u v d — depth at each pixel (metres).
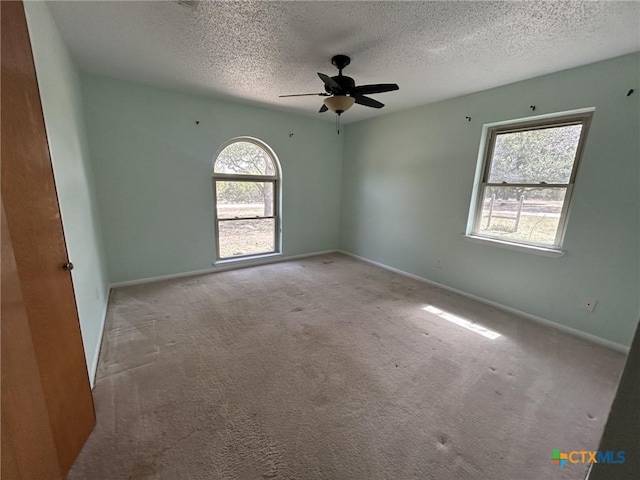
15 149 1.00
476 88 3.03
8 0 1.00
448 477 1.26
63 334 1.24
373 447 1.40
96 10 1.78
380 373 1.96
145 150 3.35
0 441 0.76
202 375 1.89
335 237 5.51
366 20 1.84
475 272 3.36
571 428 1.54
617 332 2.36
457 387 1.84
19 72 1.05
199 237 3.95
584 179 2.45
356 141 4.88
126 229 3.38
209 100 3.67
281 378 1.88
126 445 1.37
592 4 1.61
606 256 2.38
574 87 2.44
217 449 1.36
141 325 2.53
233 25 1.94
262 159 4.44
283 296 3.29
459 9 1.71
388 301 3.23
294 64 2.55
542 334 2.57
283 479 1.23
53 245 1.22
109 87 3.03
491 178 3.20
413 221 4.05
